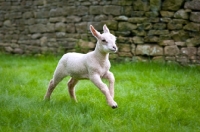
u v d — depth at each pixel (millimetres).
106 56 5504
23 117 5047
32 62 11234
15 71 9312
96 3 11141
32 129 4672
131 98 6359
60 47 12289
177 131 4637
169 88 7309
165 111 5441
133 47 10469
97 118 5191
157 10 10031
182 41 9781
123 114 5422
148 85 7461
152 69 9023
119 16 10664
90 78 5512
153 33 10141
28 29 13312
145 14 10242
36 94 6773
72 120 4953
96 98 6387
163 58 10016
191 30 9625
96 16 11211
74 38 11883
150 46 10195
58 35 12336
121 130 4691
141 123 4977
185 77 8102
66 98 6395
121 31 10656
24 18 13406
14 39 13852
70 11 11875
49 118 5027
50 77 8625
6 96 6156
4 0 13984
